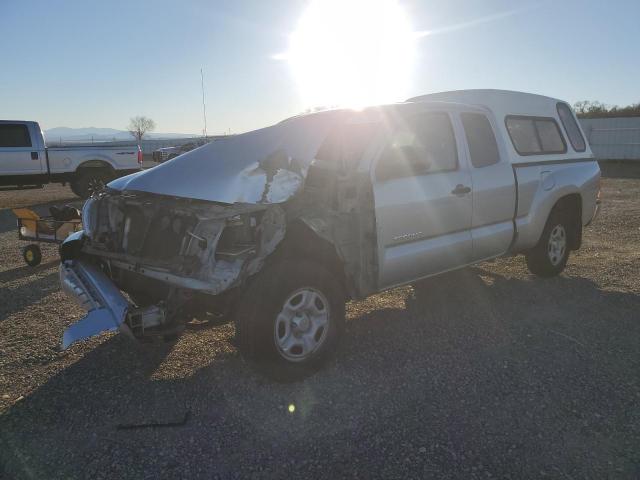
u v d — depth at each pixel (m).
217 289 3.37
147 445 2.99
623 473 2.66
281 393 3.55
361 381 3.69
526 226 5.43
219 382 3.72
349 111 4.55
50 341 4.50
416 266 4.40
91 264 4.32
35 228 7.19
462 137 4.84
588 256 7.16
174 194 3.88
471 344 4.28
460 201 4.67
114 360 4.12
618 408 3.26
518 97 5.77
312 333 3.76
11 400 3.52
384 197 4.09
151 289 3.97
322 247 3.98
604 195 13.95
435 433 3.04
